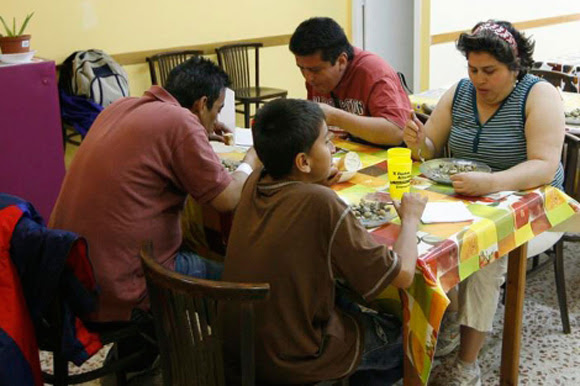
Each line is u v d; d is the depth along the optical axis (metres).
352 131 2.34
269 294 1.33
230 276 1.47
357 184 2.01
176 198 1.81
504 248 1.72
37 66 3.35
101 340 1.69
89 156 1.74
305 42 2.32
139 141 1.71
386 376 1.90
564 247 3.19
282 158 1.43
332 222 1.38
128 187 1.69
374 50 6.00
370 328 1.71
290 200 1.41
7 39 3.32
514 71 1.97
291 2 5.20
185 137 1.72
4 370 1.49
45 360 2.39
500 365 2.19
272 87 5.29
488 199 1.82
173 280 1.30
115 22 4.24
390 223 1.70
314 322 1.50
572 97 3.26
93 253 1.70
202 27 4.69
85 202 1.71
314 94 2.61
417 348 1.54
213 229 2.05
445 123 2.23
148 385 2.09
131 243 1.71
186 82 1.84
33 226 1.51
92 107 3.83
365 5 5.78
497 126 2.04
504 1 6.69
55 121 3.49
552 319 2.56
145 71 4.47
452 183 1.87
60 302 1.57
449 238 1.58
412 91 6.13
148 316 1.77
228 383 1.50
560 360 2.30
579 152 2.39
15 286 1.52
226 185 1.75
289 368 1.44
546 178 1.87
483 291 1.88
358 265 1.39
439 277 1.53
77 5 4.04
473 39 1.93
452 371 2.01
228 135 2.50
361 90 2.41
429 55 6.13
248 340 1.30
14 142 3.35
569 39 7.58
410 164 1.84
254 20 4.99
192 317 1.34
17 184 3.41
